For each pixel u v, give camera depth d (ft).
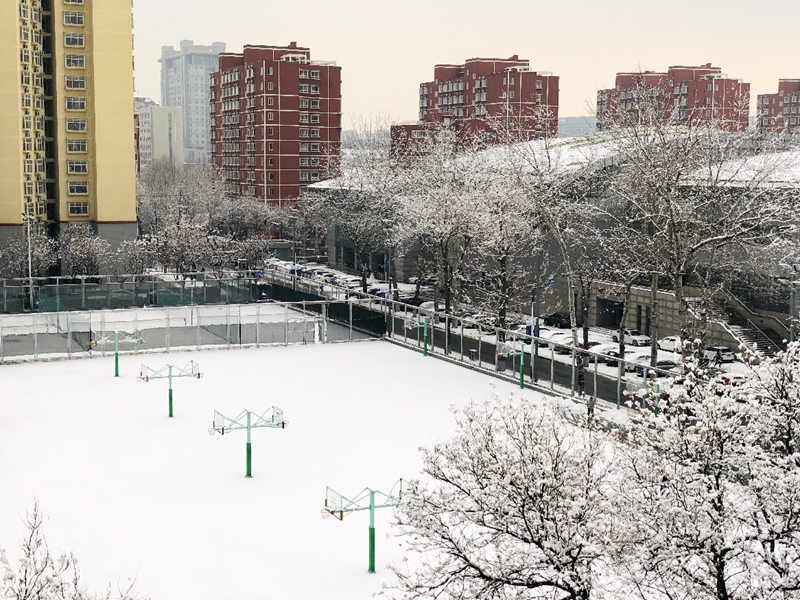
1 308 281.74
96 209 389.60
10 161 369.09
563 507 80.18
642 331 259.60
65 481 132.05
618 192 217.36
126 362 214.69
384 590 98.12
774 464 90.17
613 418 128.67
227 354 225.97
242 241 464.65
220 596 97.04
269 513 120.26
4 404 174.70
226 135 642.22
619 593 81.66
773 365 97.91
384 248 369.91
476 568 81.10
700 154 206.08
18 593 72.02
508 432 85.71
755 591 76.89
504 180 249.75
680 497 80.79
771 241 201.26
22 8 370.53
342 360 219.00
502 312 230.89
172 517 118.73
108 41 383.04
